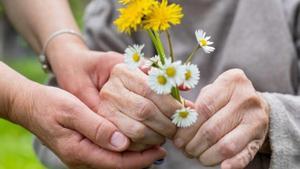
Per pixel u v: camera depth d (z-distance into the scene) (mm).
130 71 780
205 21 1033
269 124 814
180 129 771
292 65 1001
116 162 811
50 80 1036
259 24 1003
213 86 775
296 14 1016
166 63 686
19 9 1078
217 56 1031
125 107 776
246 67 991
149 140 788
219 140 765
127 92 776
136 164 819
